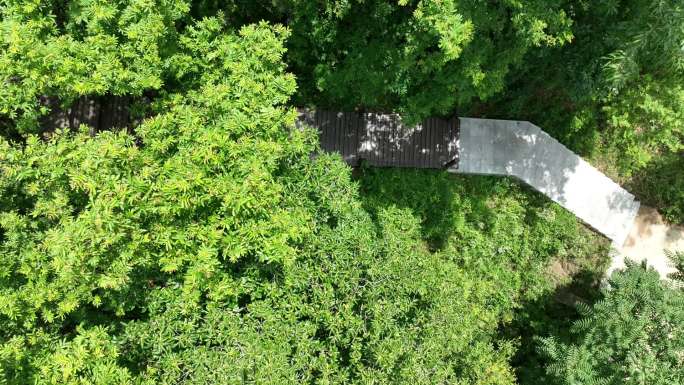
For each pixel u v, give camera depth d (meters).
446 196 15.95
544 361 15.91
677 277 14.20
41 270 8.37
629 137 16.08
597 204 16.78
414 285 10.61
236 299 9.61
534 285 16.56
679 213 16.97
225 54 9.69
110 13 8.59
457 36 9.27
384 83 12.59
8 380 8.12
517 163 16.45
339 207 10.39
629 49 10.87
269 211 8.55
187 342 9.28
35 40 8.53
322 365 9.62
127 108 12.60
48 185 8.45
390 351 9.76
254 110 8.98
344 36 12.92
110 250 7.91
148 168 7.94
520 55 11.14
